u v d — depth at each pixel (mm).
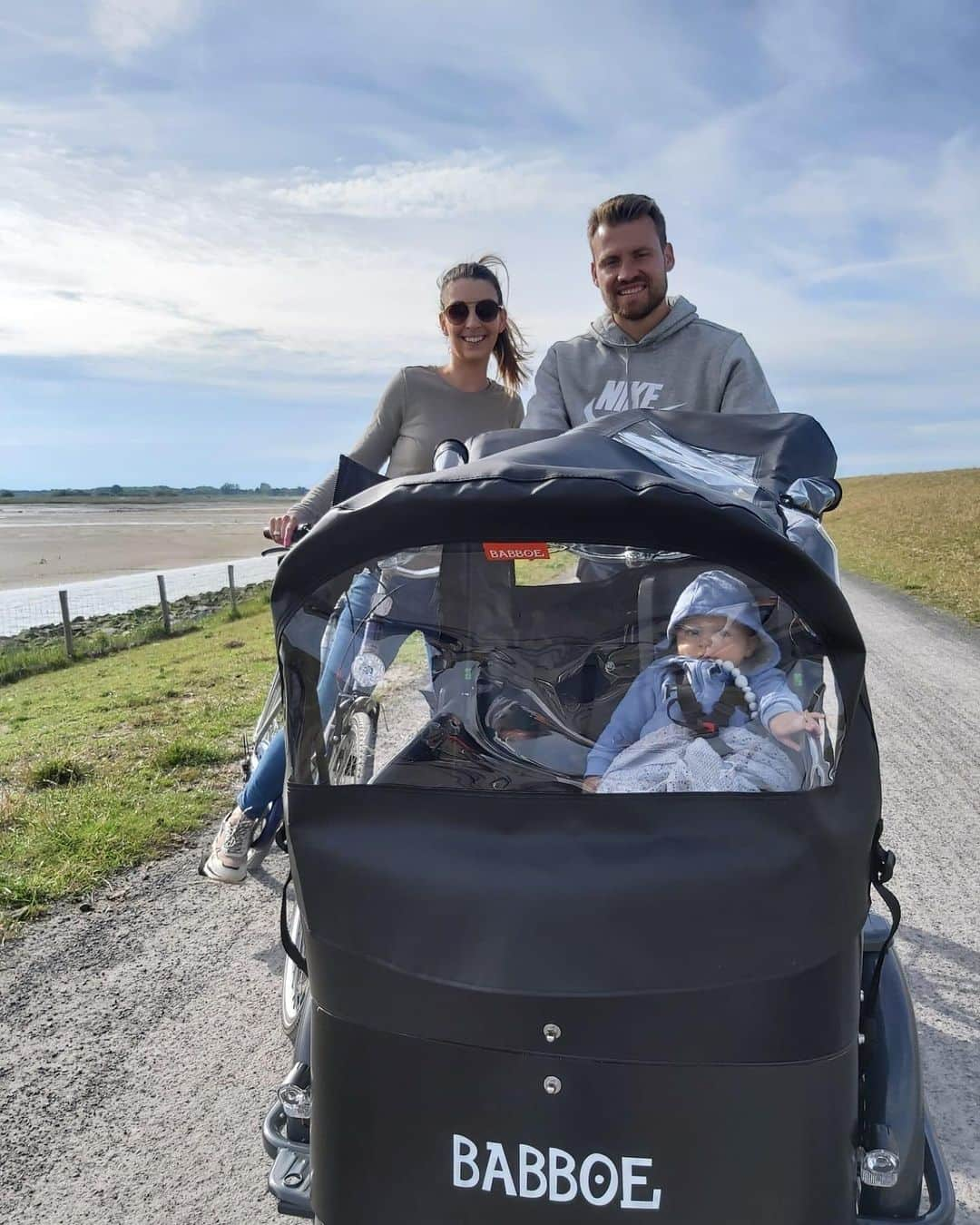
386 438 4527
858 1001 1931
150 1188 2980
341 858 1960
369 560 1992
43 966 4355
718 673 2062
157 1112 3342
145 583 38719
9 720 10852
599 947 1863
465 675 2254
